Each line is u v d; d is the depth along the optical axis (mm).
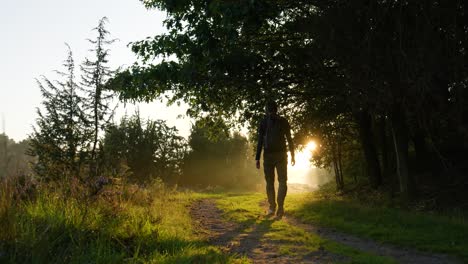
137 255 4145
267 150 8094
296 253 4879
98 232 4742
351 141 23422
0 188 5035
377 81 9867
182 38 11172
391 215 8516
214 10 9922
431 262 4836
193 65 12156
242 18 9891
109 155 9797
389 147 21812
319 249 5164
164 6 11492
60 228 4500
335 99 14375
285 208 10148
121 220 5559
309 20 10922
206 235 5988
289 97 16125
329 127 20906
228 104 16453
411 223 7605
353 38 9789
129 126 22047
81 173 8273
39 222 4570
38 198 5551
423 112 10922
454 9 9195
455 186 12828
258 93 14828
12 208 4367
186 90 13969
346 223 7543
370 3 9406
